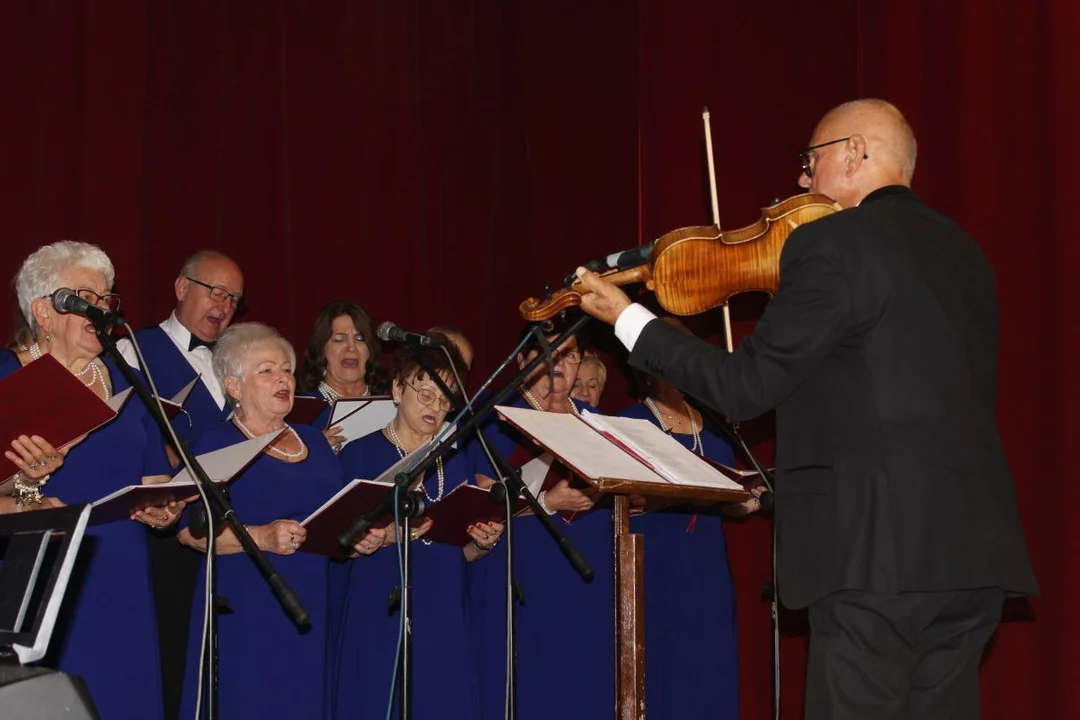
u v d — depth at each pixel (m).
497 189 5.99
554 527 3.22
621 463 2.72
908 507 2.36
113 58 4.71
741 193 5.11
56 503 3.04
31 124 4.56
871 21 4.83
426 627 3.64
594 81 6.08
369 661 3.61
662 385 4.49
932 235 2.56
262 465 3.49
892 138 2.82
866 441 2.41
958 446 2.40
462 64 5.89
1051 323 4.21
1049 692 4.13
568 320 4.04
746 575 4.98
